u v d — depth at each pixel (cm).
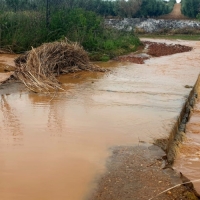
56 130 683
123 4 4291
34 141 631
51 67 1192
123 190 480
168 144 636
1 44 1698
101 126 709
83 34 1772
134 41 2359
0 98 905
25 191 475
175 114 793
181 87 1067
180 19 4450
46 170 530
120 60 1661
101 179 508
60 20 1797
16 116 763
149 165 553
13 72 1191
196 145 662
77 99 906
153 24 3853
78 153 588
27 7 2347
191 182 503
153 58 1778
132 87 1055
